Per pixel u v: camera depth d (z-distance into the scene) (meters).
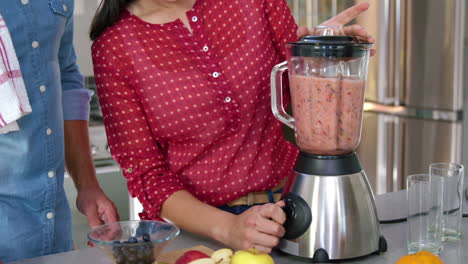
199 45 1.33
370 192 1.09
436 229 1.06
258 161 1.37
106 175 2.79
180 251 1.10
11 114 1.17
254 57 1.36
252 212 1.11
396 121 2.98
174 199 1.27
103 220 1.44
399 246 1.12
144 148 1.33
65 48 1.45
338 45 0.99
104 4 1.33
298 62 1.03
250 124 1.35
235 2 1.36
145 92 1.32
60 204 1.41
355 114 1.03
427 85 2.84
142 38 1.32
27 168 1.30
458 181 1.12
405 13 2.88
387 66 2.96
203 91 1.31
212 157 1.35
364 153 3.18
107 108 1.35
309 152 1.07
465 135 2.74
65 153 1.52
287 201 1.08
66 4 1.35
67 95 1.50
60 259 1.09
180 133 1.33
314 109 1.03
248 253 0.94
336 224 1.04
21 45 1.25
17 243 1.31
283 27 1.43
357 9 1.28
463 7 2.65
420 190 1.06
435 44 2.77
